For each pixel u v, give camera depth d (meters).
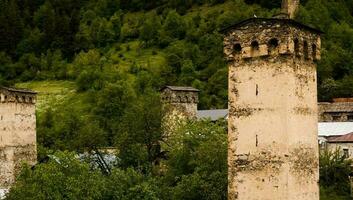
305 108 68.69
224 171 99.81
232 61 68.88
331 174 125.88
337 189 122.00
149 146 138.75
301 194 67.25
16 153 150.50
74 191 96.06
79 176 100.00
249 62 67.62
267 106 66.31
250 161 67.06
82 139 140.38
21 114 153.00
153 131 139.00
